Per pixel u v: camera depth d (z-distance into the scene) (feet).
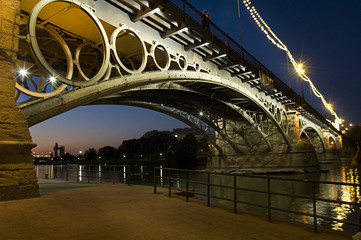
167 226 19.58
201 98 131.54
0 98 28.45
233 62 93.40
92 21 49.34
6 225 18.47
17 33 31.07
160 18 61.31
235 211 24.64
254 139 187.62
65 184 57.67
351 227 49.42
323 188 100.37
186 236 17.40
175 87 92.79
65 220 20.30
